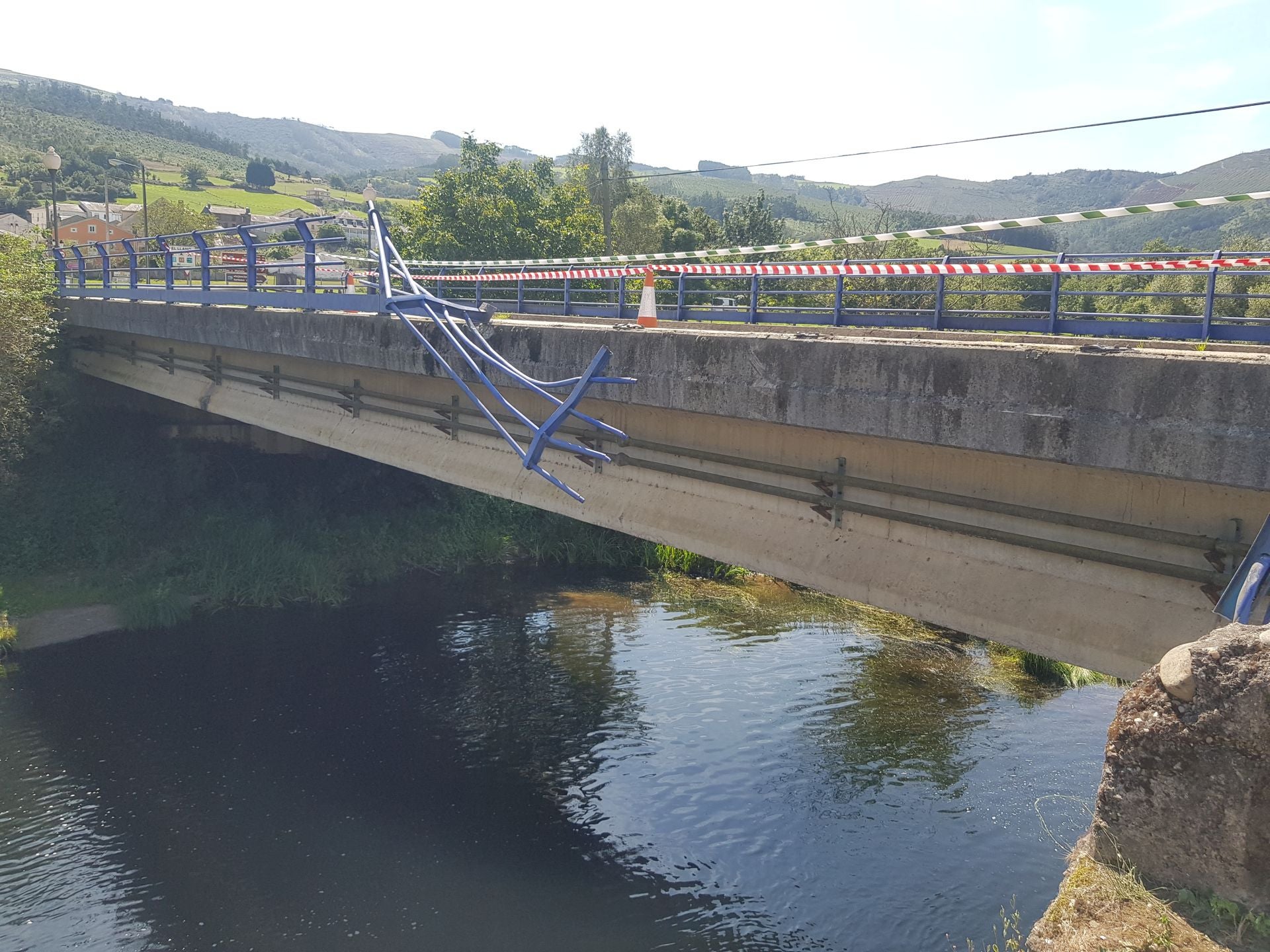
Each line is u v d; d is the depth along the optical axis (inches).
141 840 473.4
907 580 297.3
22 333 872.3
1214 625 230.2
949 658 700.0
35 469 920.9
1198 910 173.8
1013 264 385.4
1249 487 211.2
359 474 1066.7
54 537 874.1
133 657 717.9
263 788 526.3
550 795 519.2
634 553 981.2
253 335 644.7
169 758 560.1
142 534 912.9
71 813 497.7
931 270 411.5
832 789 512.7
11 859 454.9
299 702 642.2
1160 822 182.9
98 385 1002.7
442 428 518.0
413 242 1497.3
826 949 391.2
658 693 646.5
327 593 865.5
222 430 1042.1
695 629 775.7
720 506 366.3
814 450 329.7
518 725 603.8
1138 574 247.8
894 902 418.0
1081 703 616.4
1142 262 373.4
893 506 305.6
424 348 488.1
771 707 617.9
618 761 552.7
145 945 394.6
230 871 448.1
